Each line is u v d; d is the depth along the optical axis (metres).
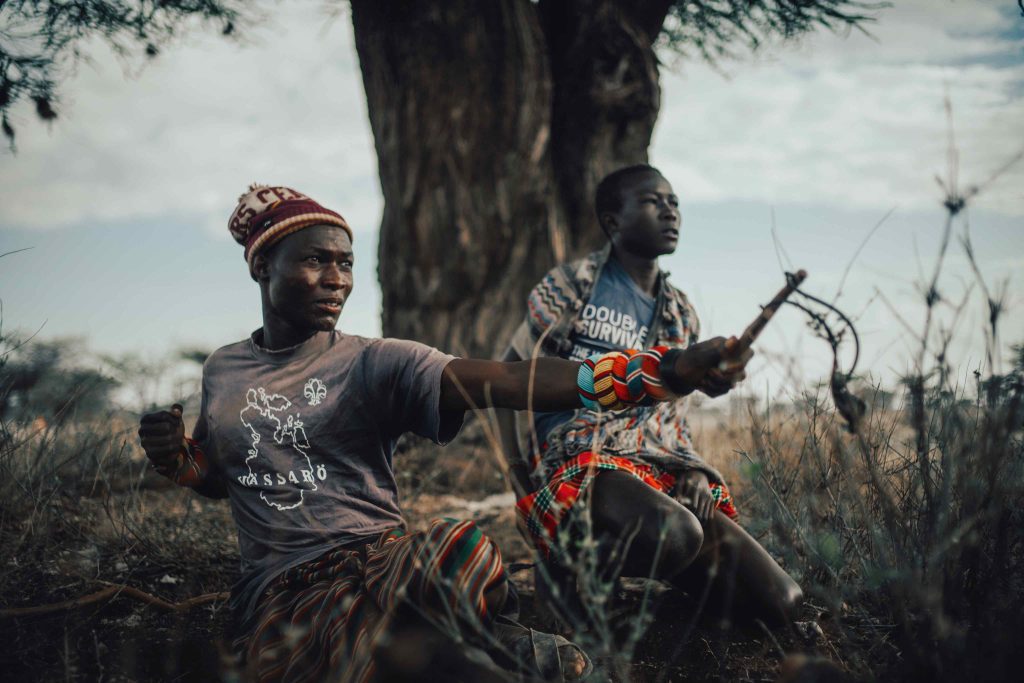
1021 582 2.24
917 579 2.17
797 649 2.64
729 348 1.94
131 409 4.50
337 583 2.17
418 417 2.45
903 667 2.16
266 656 2.17
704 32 6.04
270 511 2.43
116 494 4.09
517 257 6.19
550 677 2.11
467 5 6.02
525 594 3.43
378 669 2.03
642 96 6.21
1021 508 2.26
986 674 1.95
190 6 4.56
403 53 6.14
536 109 6.09
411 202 6.20
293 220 2.42
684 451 3.25
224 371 2.58
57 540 3.35
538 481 3.12
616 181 3.44
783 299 1.90
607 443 3.10
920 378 2.24
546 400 2.29
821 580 2.96
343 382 2.46
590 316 3.31
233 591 2.50
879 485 2.35
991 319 2.14
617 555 2.77
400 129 6.22
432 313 6.23
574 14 6.25
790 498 3.02
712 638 2.84
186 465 2.54
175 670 2.54
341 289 2.48
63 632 2.67
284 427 2.45
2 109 3.75
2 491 3.12
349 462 2.47
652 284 3.50
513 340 3.39
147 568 3.33
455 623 1.98
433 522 2.14
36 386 3.98
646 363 2.13
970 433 2.28
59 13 4.16
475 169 6.12
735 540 2.82
